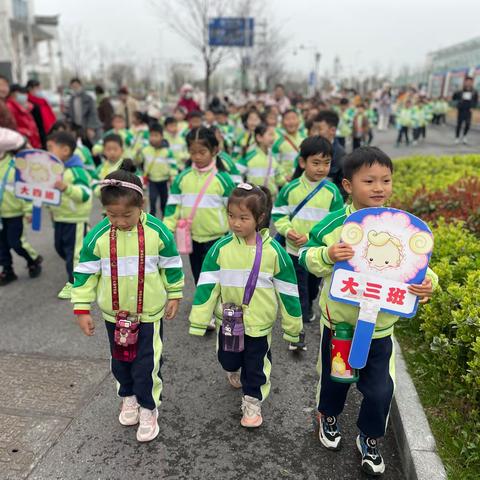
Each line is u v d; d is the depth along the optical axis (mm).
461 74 25891
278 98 15922
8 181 4887
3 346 3902
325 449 2738
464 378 2832
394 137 19938
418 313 3684
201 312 2836
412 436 2592
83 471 2574
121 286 2633
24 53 35625
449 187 5898
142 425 2783
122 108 13461
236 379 3283
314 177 3709
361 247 2188
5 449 2727
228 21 18016
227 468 2600
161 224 2711
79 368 3559
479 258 3891
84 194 4621
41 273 5602
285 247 4012
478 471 2371
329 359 2533
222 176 4020
